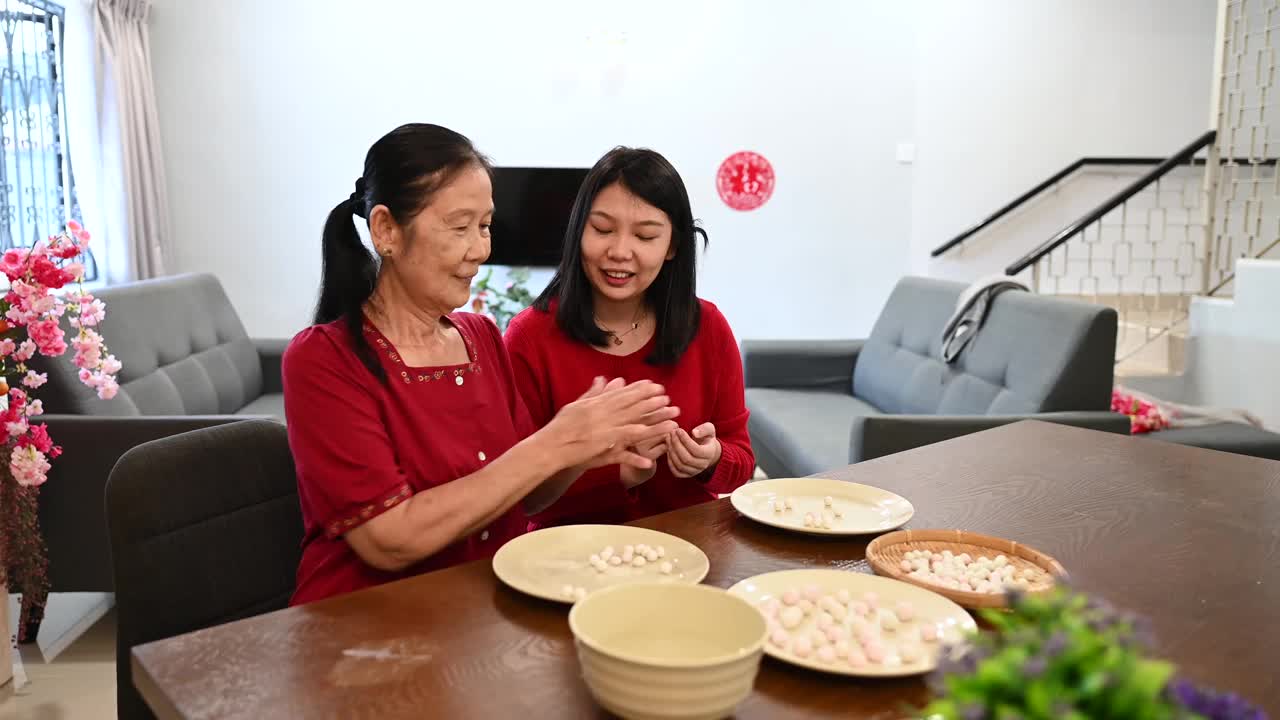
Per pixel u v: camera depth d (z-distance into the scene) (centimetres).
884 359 422
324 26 543
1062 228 618
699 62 575
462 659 94
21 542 232
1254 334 448
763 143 585
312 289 555
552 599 105
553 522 175
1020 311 321
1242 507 150
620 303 176
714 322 187
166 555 132
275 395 440
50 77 450
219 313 411
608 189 162
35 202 438
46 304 224
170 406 321
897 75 591
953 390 345
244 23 537
